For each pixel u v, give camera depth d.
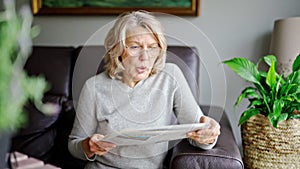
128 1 2.09
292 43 1.75
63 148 1.69
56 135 1.72
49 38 2.20
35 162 1.01
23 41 0.52
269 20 2.04
